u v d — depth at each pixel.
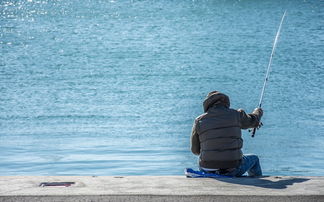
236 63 58.75
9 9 118.56
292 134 29.88
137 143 28.23
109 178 11.91
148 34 83.56
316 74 51.84
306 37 78.50
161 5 122.19
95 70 54.53
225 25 93.00
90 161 24.73
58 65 57.84
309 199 10.48
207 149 13.10
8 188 11.03
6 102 39.66
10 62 59.97
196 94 43.12
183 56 63.75
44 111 36.56
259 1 126.81
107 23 96.50
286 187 11.29
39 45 73.56
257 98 41.59
